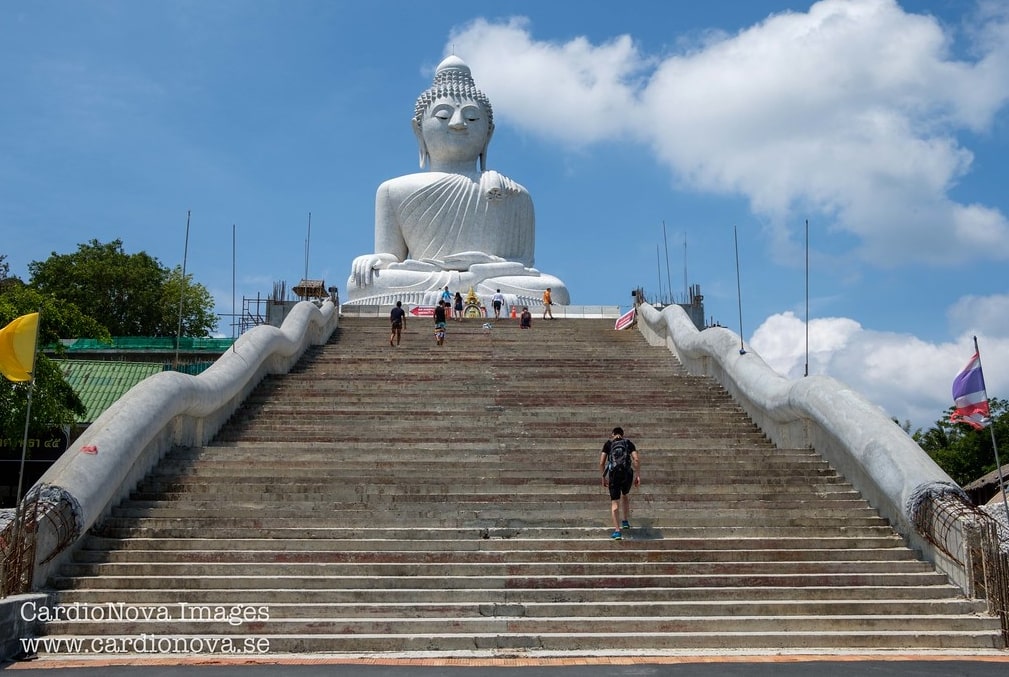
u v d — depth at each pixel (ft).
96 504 42.39
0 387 63.98
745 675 31.32
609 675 31.37
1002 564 38.14
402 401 65.77
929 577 41.27
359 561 41.88
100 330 72.95
